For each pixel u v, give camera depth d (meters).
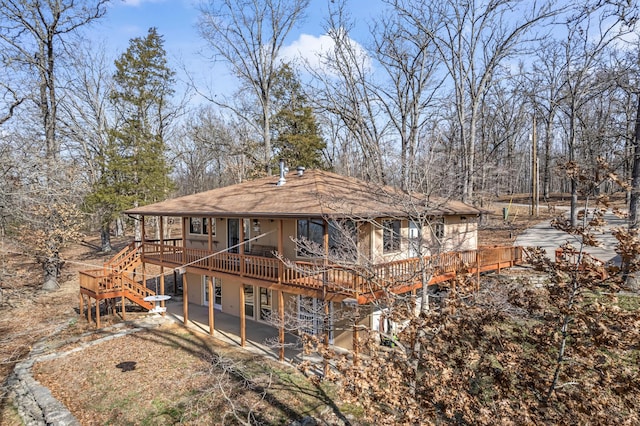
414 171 10.38
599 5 19.97
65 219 22.09
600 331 5.20
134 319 17.66
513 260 18.45
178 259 17.47
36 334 15.77
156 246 18.64
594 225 5.45
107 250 31.31
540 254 6.18
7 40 20.28
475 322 6.41
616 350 5.31
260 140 35.19
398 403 5.81
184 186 49.66
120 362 13.20
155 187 28.41
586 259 5.71
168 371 12.47
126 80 29.58
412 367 6.55
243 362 12.96
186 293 16.81
